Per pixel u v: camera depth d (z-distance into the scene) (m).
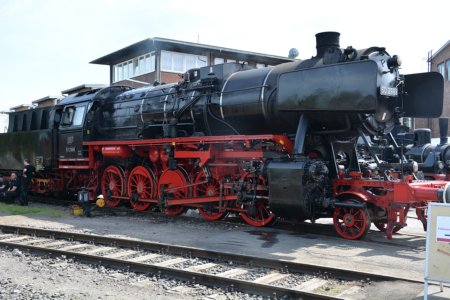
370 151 8.95
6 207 14.64
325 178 9.22
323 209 9.46
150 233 9.91
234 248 8.24
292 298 5.48
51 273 6.85
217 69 11.34
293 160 9.14
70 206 15.04
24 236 9.90
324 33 9.41
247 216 10.61
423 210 9.27
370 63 8.19
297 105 9.16
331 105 8.64
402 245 8.47
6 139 18.59
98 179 14.37
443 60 33.50
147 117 12.83
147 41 30.94
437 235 5.04
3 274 6.81
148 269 6.74
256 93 10.14
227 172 10.73
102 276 6.64
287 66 10.09
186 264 7.21
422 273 6.45
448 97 32.94
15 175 16.03
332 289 5.77
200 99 11.38
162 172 12.30
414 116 10.11
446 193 7.57
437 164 14.33
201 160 10.89
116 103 14.36
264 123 10.32
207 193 11.20
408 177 8.77
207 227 10.54
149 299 5.60
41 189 17.23
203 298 5.62
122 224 11.21
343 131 9.17
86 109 14.59
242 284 5.86
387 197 8.73
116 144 13.19
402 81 9.45
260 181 10.02
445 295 5.29
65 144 15.30
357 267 6.82
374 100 8.09
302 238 9.13
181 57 32.25
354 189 9.20
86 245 8.77
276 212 9.41
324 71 8.80
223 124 11.11
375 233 9.85
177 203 11.73
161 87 12.97
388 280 5.91
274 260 6.78
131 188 13.43
